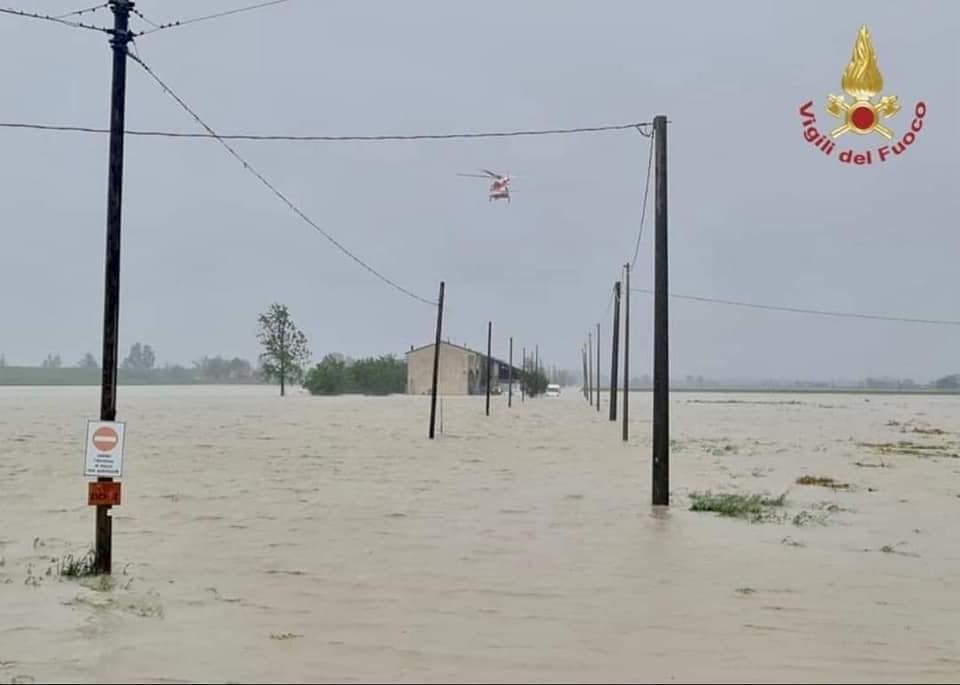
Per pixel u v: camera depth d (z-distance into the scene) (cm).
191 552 1340
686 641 892
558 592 1104
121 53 1157
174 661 809
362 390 11731
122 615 970
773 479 2464
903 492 2206
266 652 840
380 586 1130
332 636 899
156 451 3181
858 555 1382
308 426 4766
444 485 2234
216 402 8219
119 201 1151
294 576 1184
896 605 1064
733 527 1625
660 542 1463
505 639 892
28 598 1040
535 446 3603
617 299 5466
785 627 955
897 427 5472
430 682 752
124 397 9675
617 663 814
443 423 5169
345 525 1608
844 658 841
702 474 2575
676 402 10562
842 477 2542
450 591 1105
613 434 4422
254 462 2806
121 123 1157
